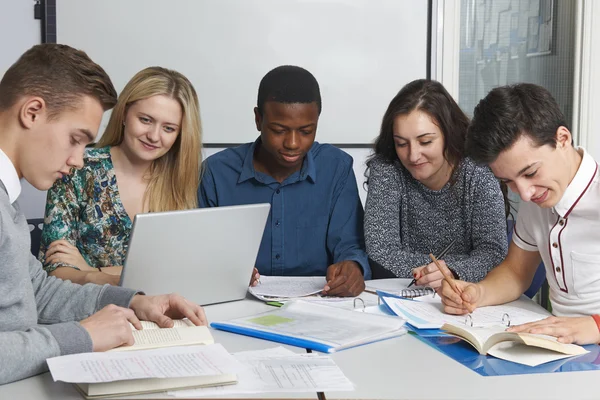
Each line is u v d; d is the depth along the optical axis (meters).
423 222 2.07
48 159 1.23
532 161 1.36
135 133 1.84
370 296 1.70
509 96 1.36
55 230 1.81
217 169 2.11
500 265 1.70
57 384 1.10
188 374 1.03
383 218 2.02
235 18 3.17
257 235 1.63
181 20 3.14
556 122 1.36
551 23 3.41
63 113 1.22
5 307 1.22
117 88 3.14
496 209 1.96
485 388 1.09
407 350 1.28
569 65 3.44
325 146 2.17
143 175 1.95
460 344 1.32
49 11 3.05
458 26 3.32
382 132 2.04
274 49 3.21
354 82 3.27
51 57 1.22
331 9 3.22
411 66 3.30
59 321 1.41
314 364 1.18
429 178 2.00
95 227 1.87
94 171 1.88
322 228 2.10
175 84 1.87
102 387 1.03
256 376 1.12
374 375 1.15
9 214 1.22
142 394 1.05
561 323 1.33
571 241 1.50
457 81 3.36
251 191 2.09
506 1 3.37
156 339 1.25
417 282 1.75
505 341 1.31
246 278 1.67
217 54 3.18
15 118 1.21
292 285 1.80
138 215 1.42
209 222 1.52
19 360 1.10
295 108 1.87
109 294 1.42
